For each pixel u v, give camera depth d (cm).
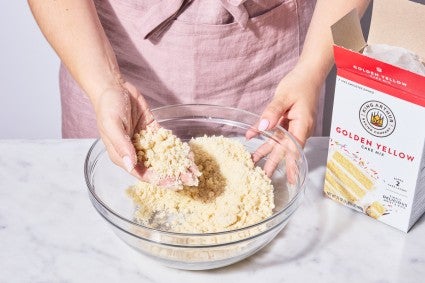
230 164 100
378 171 91
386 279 88
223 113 109
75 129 146
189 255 84
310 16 131
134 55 129
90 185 88
